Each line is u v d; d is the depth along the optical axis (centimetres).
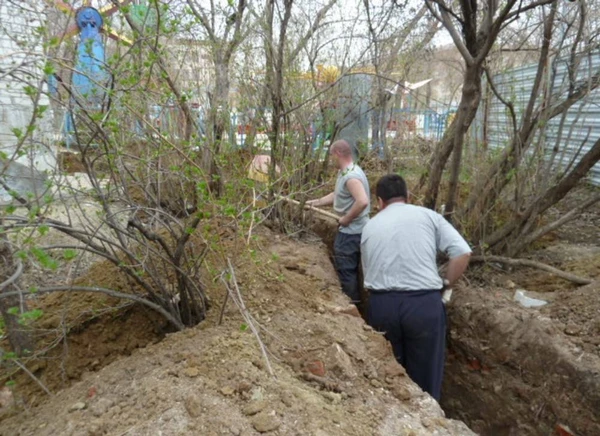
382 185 334
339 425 179
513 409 314
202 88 390
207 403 173
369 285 318
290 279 322
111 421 170
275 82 387
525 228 397
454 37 290
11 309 159
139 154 250
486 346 336
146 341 261
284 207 425
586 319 307
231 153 347
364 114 475
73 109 197
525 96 470
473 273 398
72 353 245
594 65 412
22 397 216
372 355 248
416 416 207
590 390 265
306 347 238
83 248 198
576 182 362
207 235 221
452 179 359
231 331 236
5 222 179
